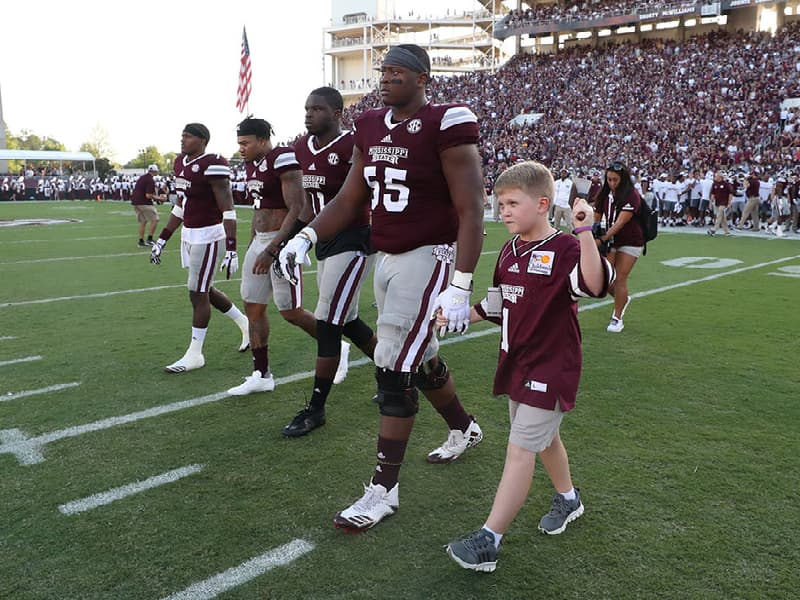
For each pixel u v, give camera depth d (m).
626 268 6.09
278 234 4.25
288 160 4.28
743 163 23.16
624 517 2.90
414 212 2.91
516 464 2.49
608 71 34.56
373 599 2.37
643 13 35.09
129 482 3.28
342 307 3.93
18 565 2.58
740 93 28.36
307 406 4.04
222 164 4.98
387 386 2.91
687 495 3.09
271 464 3.48
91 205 31.14
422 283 2.92
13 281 9.39
